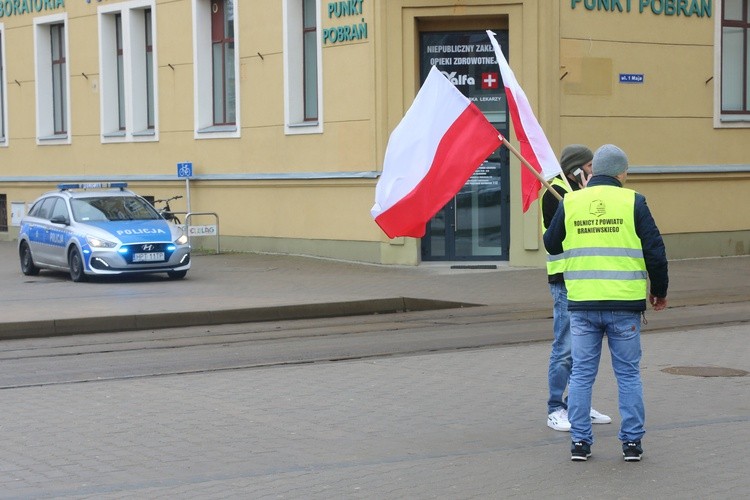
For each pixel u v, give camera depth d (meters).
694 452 8.28
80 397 10.86
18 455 8.48
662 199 24.41
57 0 32.84
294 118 25.83
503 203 23.31
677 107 24.52
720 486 7.34
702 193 24.95
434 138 9.22
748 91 25.83
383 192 9.35
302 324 16.91
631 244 7.88
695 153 24.81
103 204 22.66
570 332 8.97
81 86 32.25
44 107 33.97
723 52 25.42
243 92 27.00
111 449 8.64
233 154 27.41
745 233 25.62
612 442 8.66
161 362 13.23
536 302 18.66
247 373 12.13
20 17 34.31
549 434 9.00
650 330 14.98
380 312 18.30
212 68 28.41
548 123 22.78
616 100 23.62
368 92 23.72
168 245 21.55
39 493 7.39
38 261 23.12
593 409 9.58
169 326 16.83
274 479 7.67
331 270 23.02
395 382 11.39
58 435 9.16
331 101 24.62
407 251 23.41
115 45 31.56
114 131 31.61
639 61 23.89
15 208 34.53
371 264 23.86
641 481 7.50
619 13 23.59
